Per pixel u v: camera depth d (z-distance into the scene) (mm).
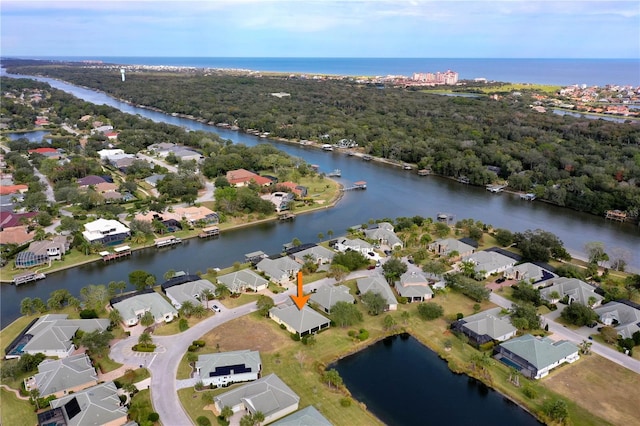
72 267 151875
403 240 171625
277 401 87188
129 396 89812
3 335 112250
